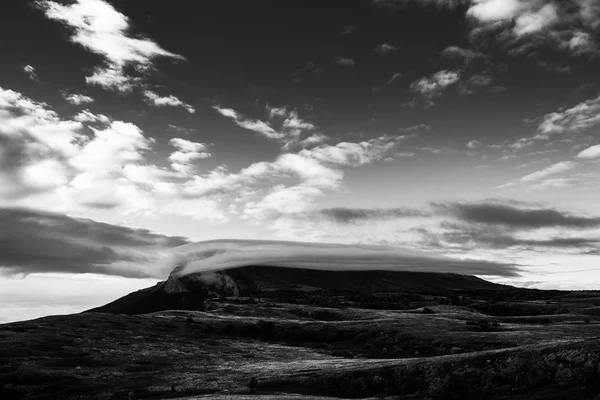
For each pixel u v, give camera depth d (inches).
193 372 2920.8
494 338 3875.5
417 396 1745.8
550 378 1512.1
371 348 4276.6
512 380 1595.7
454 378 1701.5
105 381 2709.2
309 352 4242.1
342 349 4436.5
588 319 5989.2
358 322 5605.3
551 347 1752.0
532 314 7445.9
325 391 2089.1
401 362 2309.3
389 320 5738.2
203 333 4960.6
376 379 2014.0
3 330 3900.1
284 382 2308.1
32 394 2460.6
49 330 4030.5
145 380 2709.2
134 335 4274.1
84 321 4581.7
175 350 3823.8
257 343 4677.7
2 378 2719.0
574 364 1525.6
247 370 2878.9
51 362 3088.1
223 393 2183.8
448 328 4886.8
